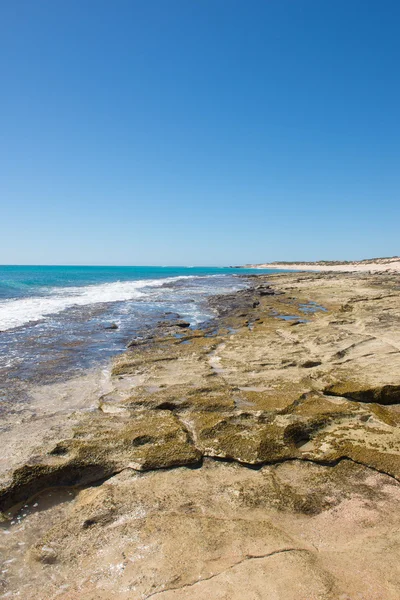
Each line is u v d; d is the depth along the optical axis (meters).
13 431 6.46
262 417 6.63
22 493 4.82
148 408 7.28
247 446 5.64
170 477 5.08
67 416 7.09
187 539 3.85
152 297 31.33
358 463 5.30
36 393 8.43
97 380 9.38
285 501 4.53
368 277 50.31
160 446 5.66
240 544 3.76
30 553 3.88
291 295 31.08
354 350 11.05
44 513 4.60
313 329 14.45
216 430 6.18
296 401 7.29
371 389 7.67
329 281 46.16
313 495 4.65
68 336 14.70
